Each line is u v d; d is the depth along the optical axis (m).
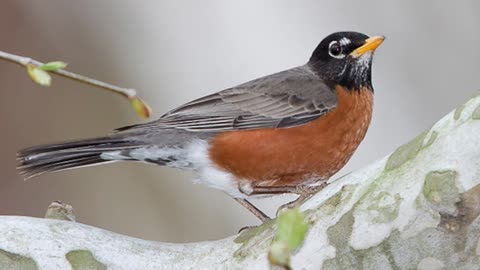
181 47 15.87
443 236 6.29
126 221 14.78
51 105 15.24
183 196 15.09
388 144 15.00
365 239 6.53
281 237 5.09
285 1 15.92
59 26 15.61
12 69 15.20
